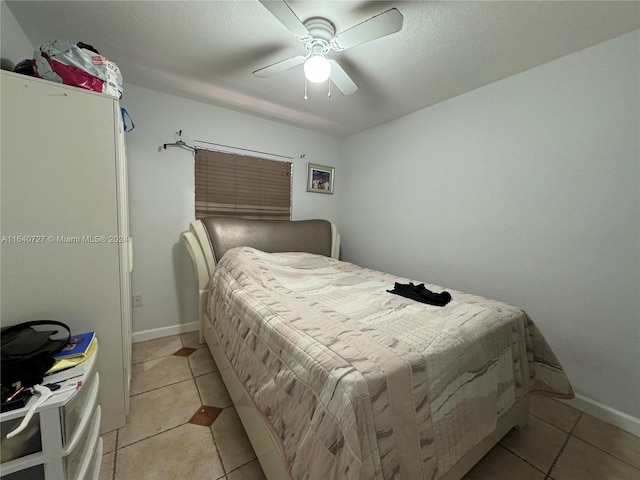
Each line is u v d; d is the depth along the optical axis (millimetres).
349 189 3422
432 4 1275
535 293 1850
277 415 983
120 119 1423
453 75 1928
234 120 2693
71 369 1026
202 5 1323
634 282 1483
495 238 2047
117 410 1409
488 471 1247
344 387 780
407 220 2721
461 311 1423
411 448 854
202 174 2576
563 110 1698
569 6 1283
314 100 2398
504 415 1302
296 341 1031
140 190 2303
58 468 860
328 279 2176
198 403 1639
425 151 2527
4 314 1133
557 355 1766
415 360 947
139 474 1182
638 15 1331
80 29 1505
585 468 1277
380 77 1960
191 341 2414
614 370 1561
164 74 2010
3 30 1271
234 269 2008
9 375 892
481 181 2117
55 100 1163
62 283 1230
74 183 1221
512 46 1594
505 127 1965
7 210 1117
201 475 1188
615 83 1512
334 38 1336
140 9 1356
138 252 2336
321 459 750
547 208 1781
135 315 2365
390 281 2137
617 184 1519
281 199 3104
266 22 1437
